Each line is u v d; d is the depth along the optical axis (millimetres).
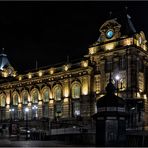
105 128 38750
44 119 109250
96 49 111000
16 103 144125
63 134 64938
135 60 100875
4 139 72125
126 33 104562
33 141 63594
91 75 112938
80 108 114812
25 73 142750
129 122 77625
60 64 128250
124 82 101188
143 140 50750
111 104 39281
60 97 124375
